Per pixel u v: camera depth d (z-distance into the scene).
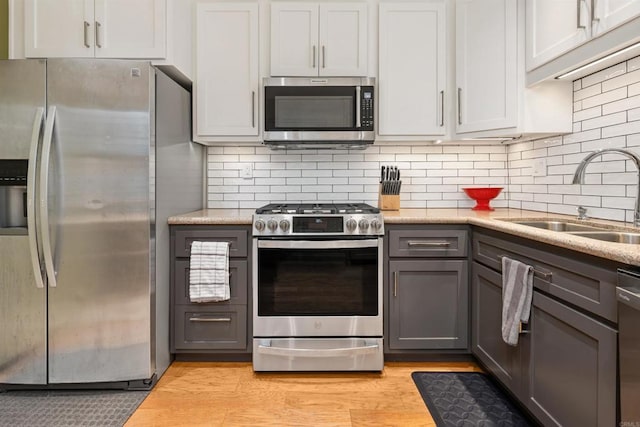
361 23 2.45
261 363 2.14
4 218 1.95
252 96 2.46
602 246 1.15
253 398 1.91
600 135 1.97
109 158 1.91
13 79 1.87
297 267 2.16
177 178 2.31
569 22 1.77
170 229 2.19
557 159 2.31
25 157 1.88
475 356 2.22
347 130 2.40
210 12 2.46
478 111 2.33
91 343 1.95
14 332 1.93
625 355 1.07
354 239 2.15
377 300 2.16
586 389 1.24
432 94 2.48
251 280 2.20
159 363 2.08
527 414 1.74
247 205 2.84
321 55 2.45
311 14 2.45
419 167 2.86
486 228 1.97
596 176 2.00
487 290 1.99
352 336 2.17
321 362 2.15
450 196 2.87
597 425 1.19
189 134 2.49
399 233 2.19
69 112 1.89
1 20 2.17
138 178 1.93
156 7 2.07
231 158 2.84
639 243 1.52
